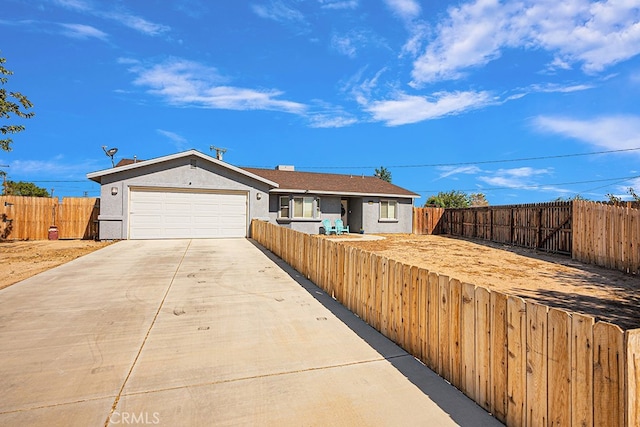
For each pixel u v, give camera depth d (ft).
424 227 72.23
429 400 9.12
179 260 29.66
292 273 25.11
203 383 9.69
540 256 38.68
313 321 15.11
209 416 8.18
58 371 10.27
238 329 13.92
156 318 15.05
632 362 5.64
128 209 44.88
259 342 12.66
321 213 66.03
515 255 39.42
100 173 43.14
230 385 9.61
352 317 15.78
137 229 45.19
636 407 5.63
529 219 45.98
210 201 48.11
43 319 14.76
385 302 13.70
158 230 45.91
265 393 9.23
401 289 12.68
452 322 10.09
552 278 26.61
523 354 7.75
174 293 19.17
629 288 23.39
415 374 10.54
